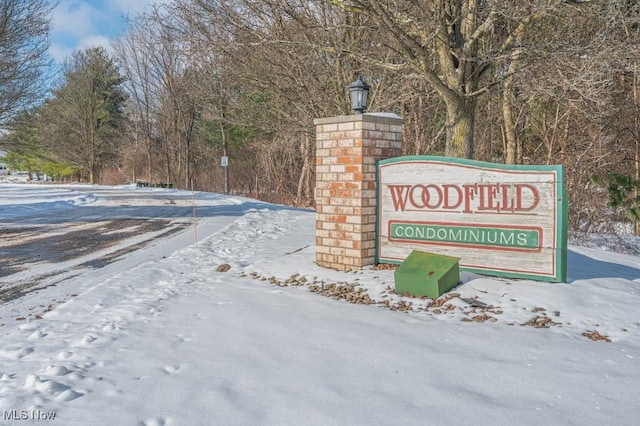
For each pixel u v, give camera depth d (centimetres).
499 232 639
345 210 748
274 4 1233
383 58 1345
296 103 1489
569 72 1141
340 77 1434
